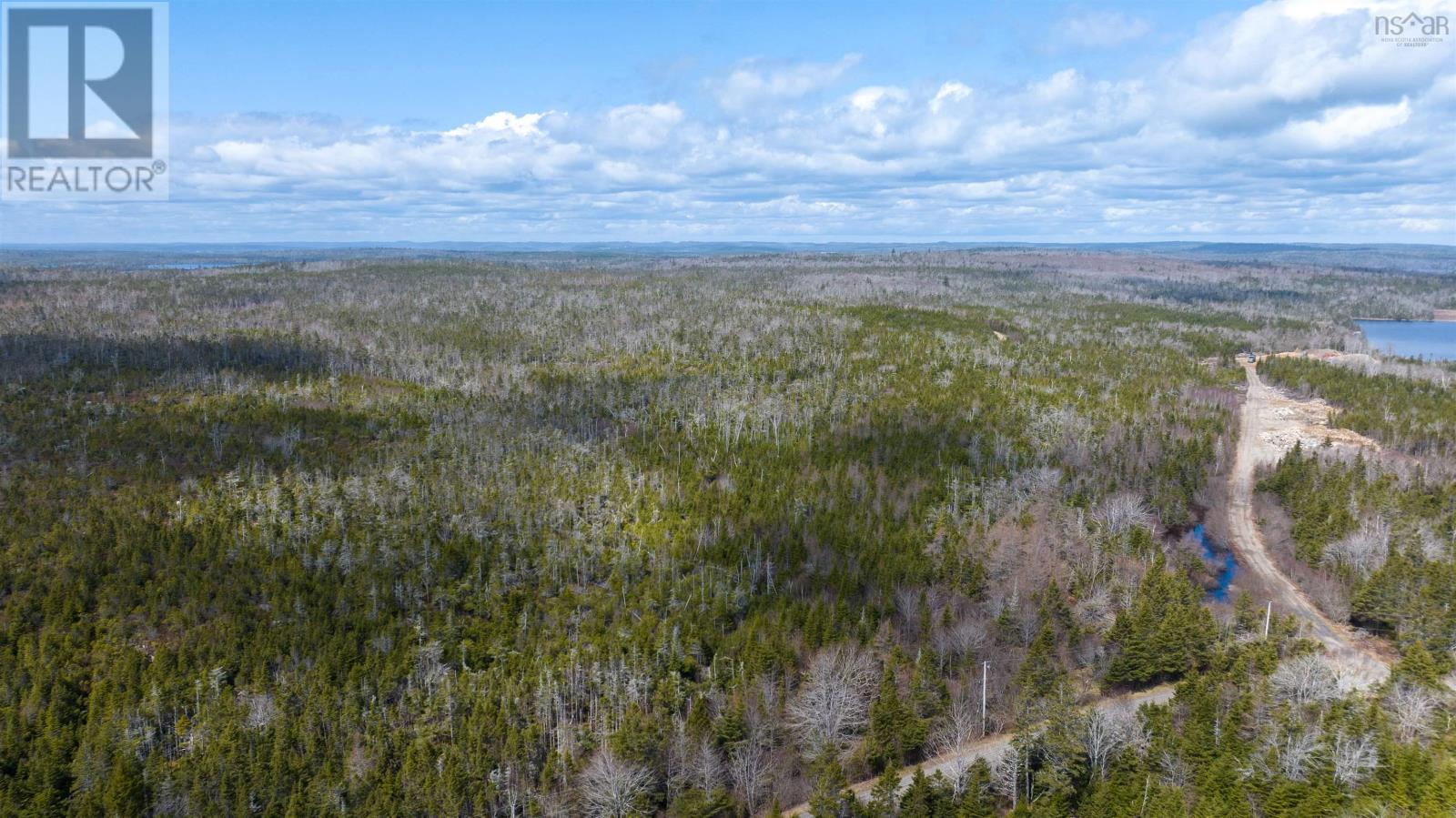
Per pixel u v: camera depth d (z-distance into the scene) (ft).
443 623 405.39
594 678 356.79
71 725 336.90
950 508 498.69
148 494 509.76
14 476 518.37
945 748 321.73
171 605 408.67
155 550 442.50
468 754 316.81
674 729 324.60
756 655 353.51
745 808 303.27
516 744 319.68
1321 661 346.74
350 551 447.83
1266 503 541.75
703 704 328.70
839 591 414.62
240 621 392.06
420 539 469.16
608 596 431.84
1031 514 483.51
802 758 319.88
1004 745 322.75
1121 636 366.63
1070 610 395.14
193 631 387.55
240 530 469.16
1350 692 323.78
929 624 381.81
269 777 306.96
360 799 302.25
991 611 398.83
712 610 404.77
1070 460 570.87
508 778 309.42
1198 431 643.45
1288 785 267.59
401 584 428.15
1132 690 358.43
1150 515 510.99
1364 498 502.38
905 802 278.67
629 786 298.97
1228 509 545.03
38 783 309.63
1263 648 353.10
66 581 407.44
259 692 352.28
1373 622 404.36
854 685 334.85
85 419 633.61
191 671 362.74
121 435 597.11
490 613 418.72
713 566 438.81
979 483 529.86
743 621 400.88
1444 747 286.66
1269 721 303.48
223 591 411.75
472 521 483.92
